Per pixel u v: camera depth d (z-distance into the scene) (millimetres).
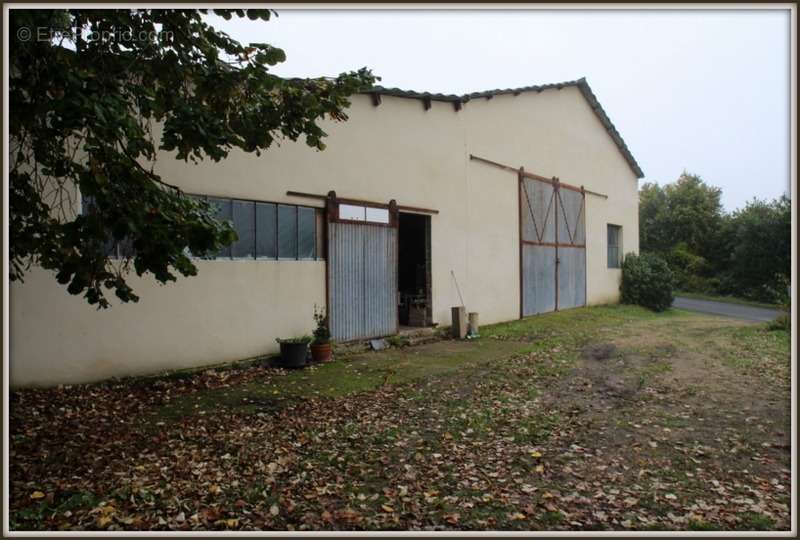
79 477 3705
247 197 7238
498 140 12586
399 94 9633
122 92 4438
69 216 5559
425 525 3191
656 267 19297
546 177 14625
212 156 4117
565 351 9148
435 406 5734
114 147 3756
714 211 31891
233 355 7117
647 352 8992
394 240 9648
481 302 11914
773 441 4555
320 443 4551
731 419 5176
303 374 7059
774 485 3713
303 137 8023
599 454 4336
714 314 18469
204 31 4199
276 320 7645
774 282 24797
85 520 3164
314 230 8258
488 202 12195
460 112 11359
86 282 3607
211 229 3727
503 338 10578
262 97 4398
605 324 13180
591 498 3549
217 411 5324
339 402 5816
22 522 3113
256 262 7383
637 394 6184
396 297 9727
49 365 5520
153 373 6305
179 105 4070
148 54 4176
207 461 4074
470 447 4512
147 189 3668
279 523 3207
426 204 10422
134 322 6156
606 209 18344
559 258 15227
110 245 5930
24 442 4234
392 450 4426
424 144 10391
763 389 6305
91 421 4832
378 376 7055
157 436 4555
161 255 3576
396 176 9711
